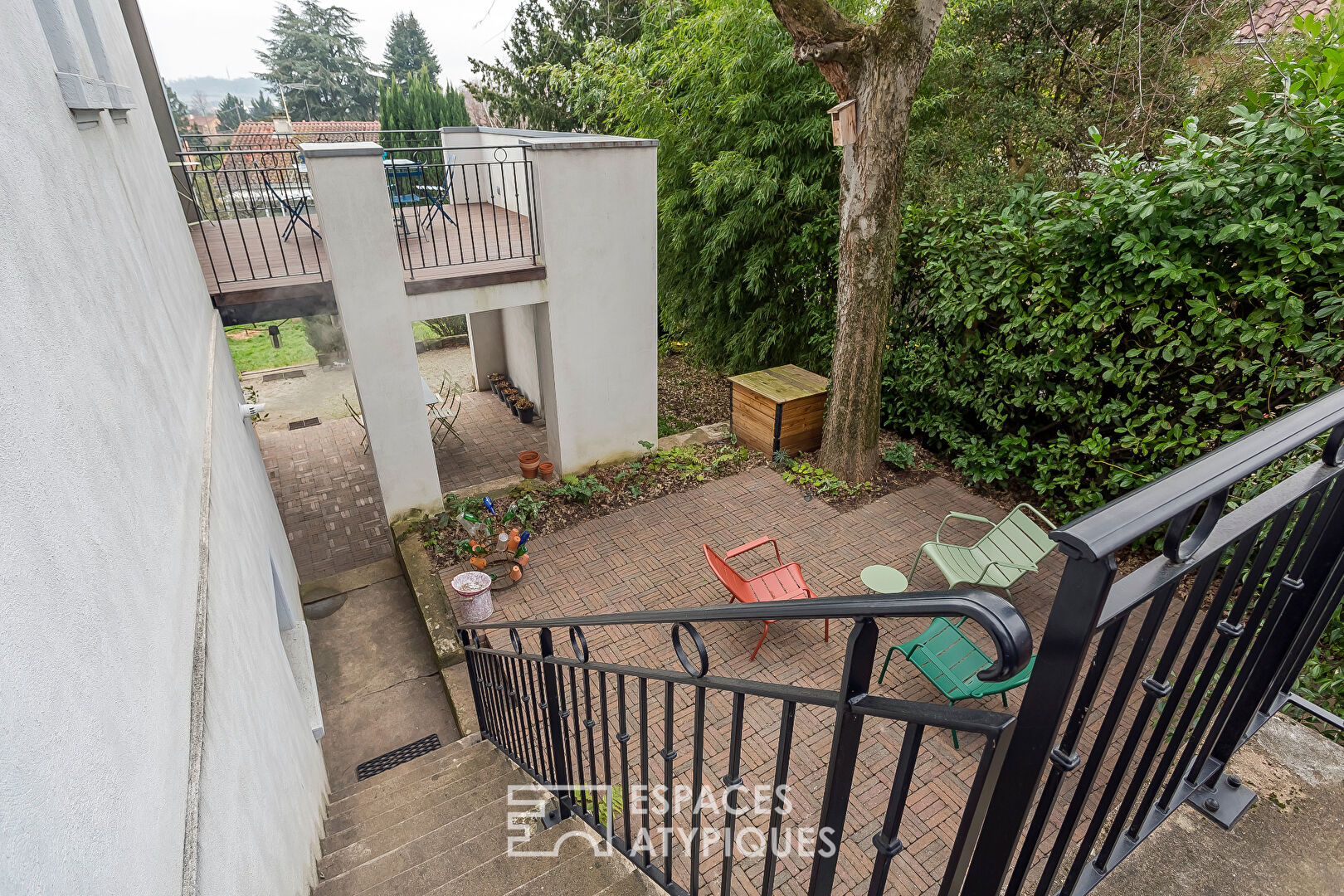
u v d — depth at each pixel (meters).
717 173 8.18
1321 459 1.28
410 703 5.48
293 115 32.78
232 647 2.39
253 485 4.99
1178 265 4.81
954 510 6.82
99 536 1.26
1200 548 0.97
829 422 7.29
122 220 2.36
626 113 9.33
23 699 0.82
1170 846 1.55
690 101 8.55
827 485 7.23
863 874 3.41
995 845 0.91
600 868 2.47
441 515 7.11
